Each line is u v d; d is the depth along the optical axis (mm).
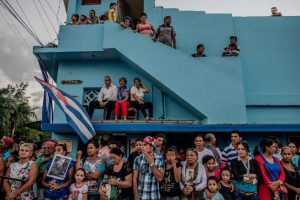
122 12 12430
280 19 9781
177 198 4648
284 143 7965
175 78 8164
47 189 4715
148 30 8938
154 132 7938
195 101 7988
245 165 4750
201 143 5504
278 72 9266
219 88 8094
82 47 8648
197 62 8297
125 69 9219
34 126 11148
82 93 9031
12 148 6402
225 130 7535
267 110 8750
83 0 10961
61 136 8250
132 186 4695
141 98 8312
